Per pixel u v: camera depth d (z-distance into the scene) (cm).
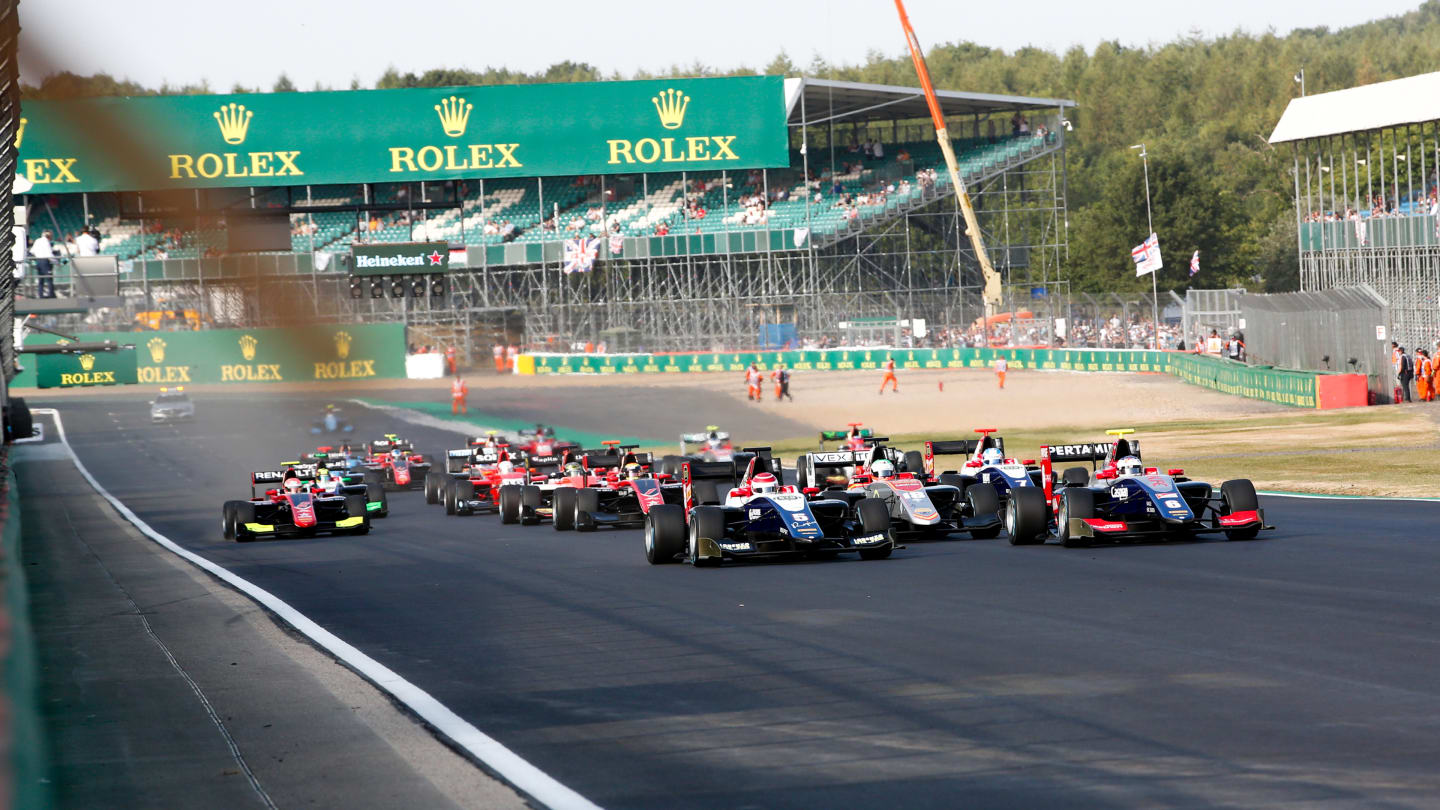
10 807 2091
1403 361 14775
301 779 2597
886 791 2345
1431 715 2677
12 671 2528
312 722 3080
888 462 6844
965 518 6750
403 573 6166
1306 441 11856
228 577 6219
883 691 3123
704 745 2709
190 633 4481
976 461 7194
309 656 3956
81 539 8919
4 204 6956
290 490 8738
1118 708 2850
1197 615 3947
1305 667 3159
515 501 8844
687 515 6159
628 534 7762
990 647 3594
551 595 5109
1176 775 2358
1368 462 9850
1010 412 18262
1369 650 3319
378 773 2617
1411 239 19612
